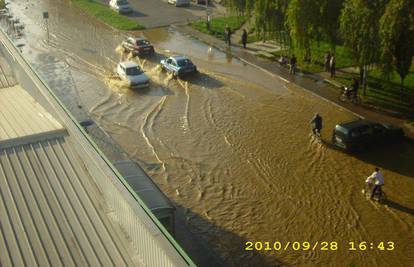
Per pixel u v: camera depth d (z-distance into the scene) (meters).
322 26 27.69
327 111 25.53
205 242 15.94
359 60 24.53
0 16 46.28
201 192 18.80
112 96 28.62
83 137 13.05
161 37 40.78
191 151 22.03
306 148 21.91
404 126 23.27
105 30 43.72
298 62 30.44
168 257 8.44
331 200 18.05
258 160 21.06
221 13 47.81
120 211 11.05
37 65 34.25
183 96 28.45
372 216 17.05
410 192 18.33
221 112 26.06
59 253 10.49
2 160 13.48
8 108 18.53
